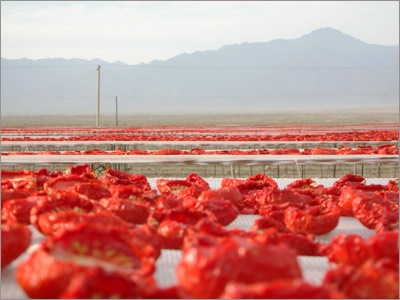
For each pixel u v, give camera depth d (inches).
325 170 669.3
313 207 168.2
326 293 77.7
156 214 144.5
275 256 86.9
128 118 4945.9
